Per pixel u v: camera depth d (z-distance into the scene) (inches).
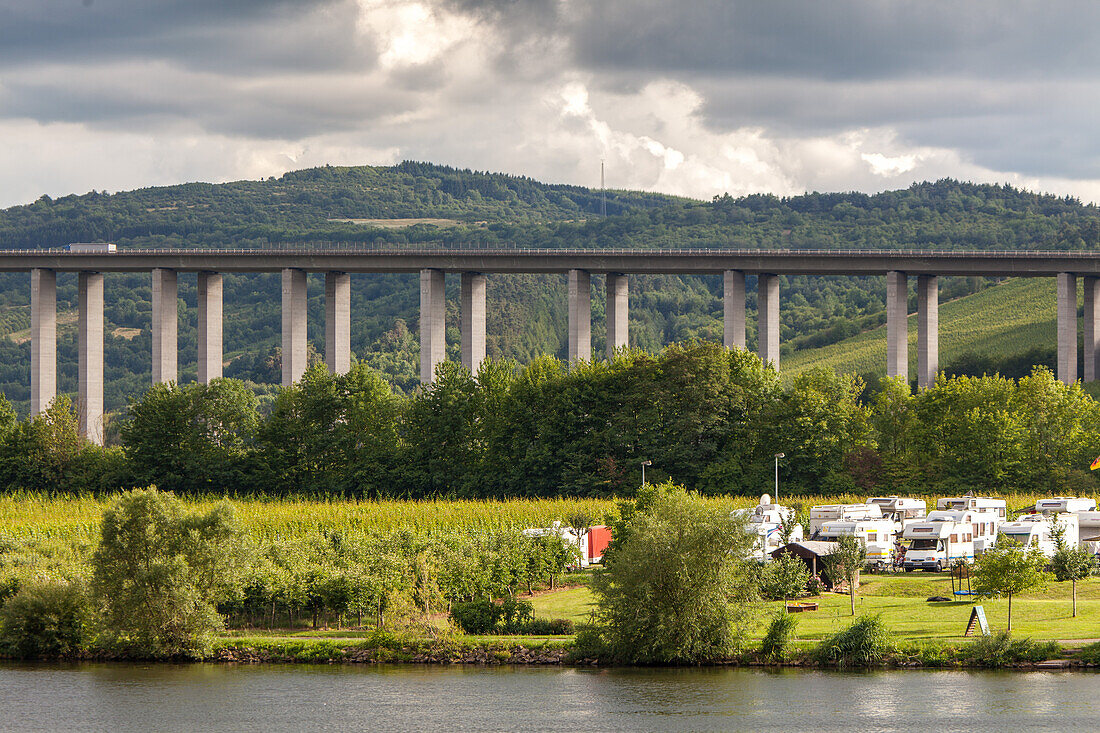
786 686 6929.1
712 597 7347.4
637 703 6727.4
